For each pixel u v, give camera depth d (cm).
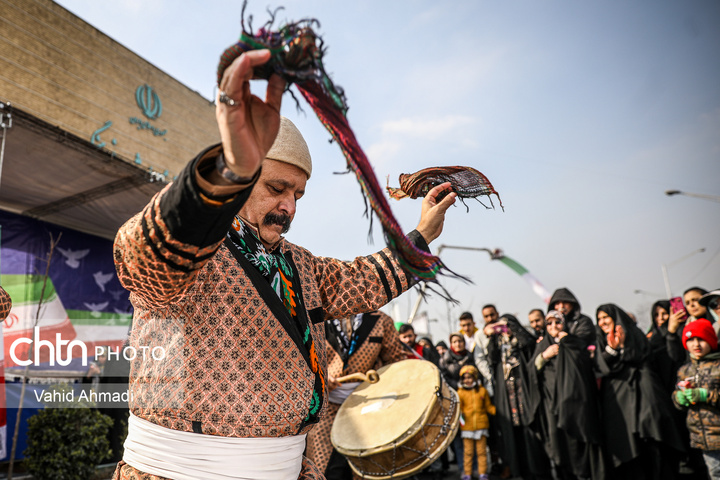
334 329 394
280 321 119
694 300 467
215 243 90
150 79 919
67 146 678
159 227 86
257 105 82
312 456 365
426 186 147
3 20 704
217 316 113
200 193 82
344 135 85
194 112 1003
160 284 93
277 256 134
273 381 115
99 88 827
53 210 862
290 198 131
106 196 828
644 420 476
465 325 813
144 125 895
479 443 605
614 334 501
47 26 761
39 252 871
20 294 827
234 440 111
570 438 521
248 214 129
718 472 396
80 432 582
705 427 401
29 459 570
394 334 414
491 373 627
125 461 117
